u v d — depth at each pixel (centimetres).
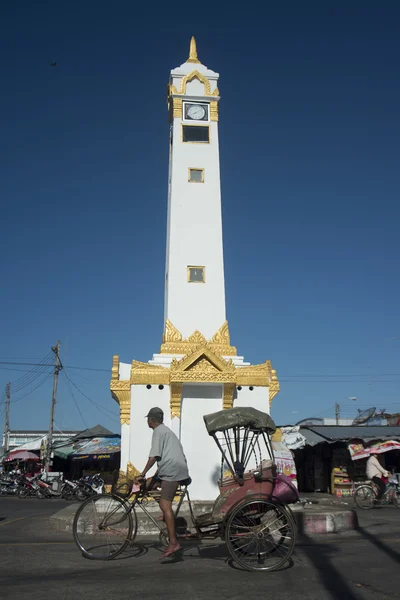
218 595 684
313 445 3095
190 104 2317
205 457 1848
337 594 695
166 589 710
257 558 903
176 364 1833
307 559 936
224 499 941
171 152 2325
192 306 2053
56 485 3566
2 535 1315
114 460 4400
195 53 2416
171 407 1828
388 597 684
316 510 1442
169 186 2319
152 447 930
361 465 3002
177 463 923
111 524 989
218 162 2248
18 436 6981
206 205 2181
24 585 726
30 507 2631
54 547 1078
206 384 1870
